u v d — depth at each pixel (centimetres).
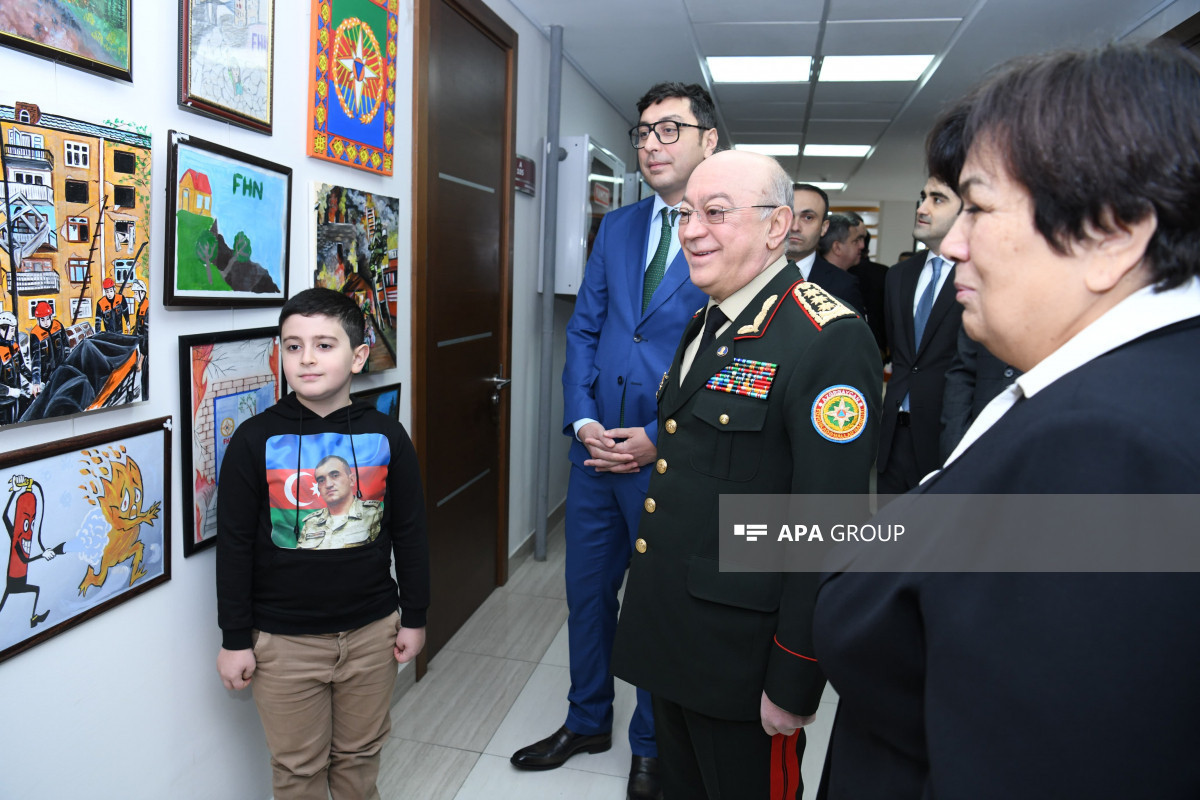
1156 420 40
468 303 252
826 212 271
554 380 354
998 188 49
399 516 146
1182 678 38
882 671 55
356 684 142
